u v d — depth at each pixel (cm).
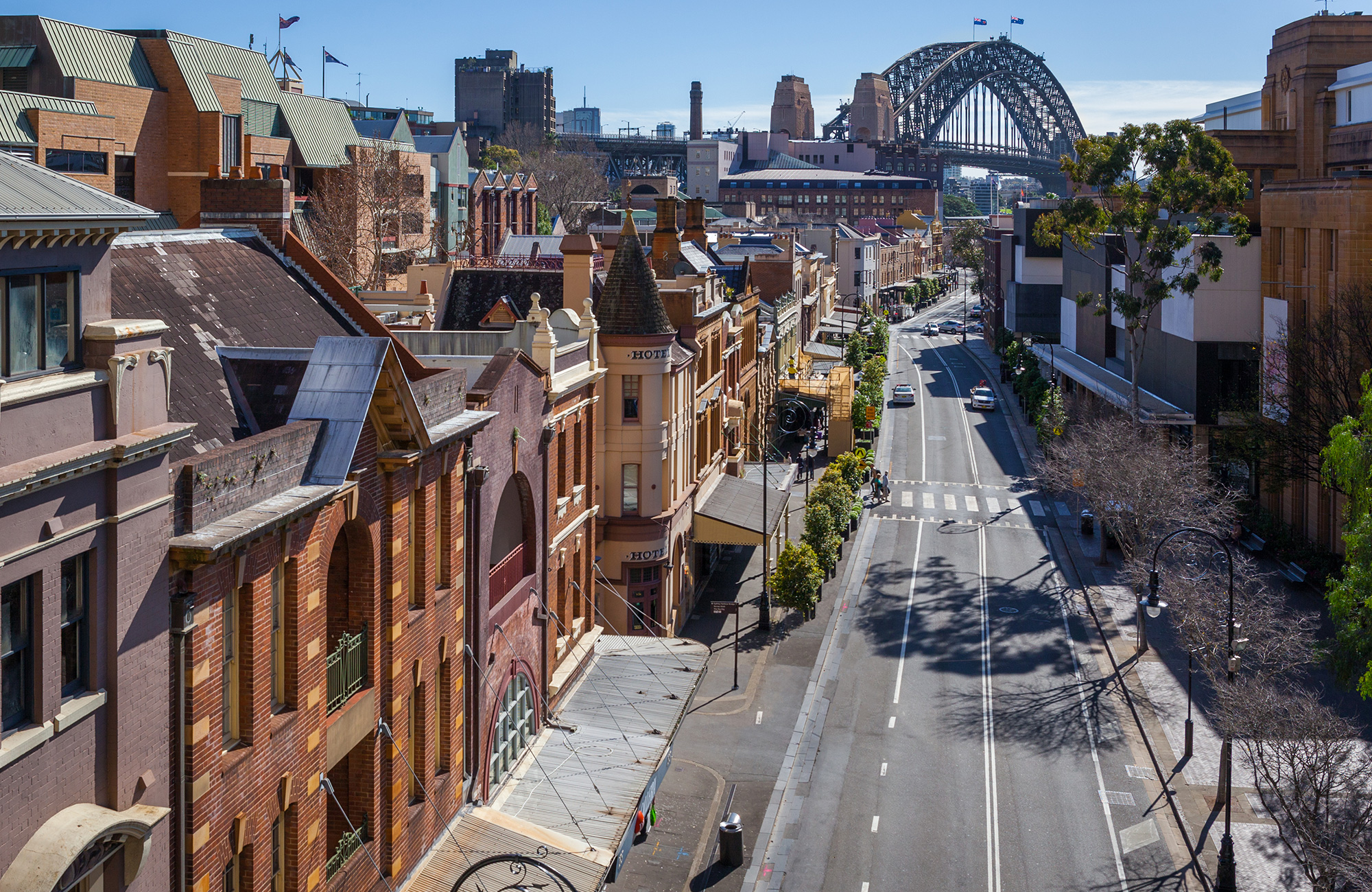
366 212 9581
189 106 8606
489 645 2908
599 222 13375
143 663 1555
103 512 1481
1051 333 14612
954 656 5141
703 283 6141
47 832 1367
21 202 1381
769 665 4975
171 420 2056
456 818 2686
